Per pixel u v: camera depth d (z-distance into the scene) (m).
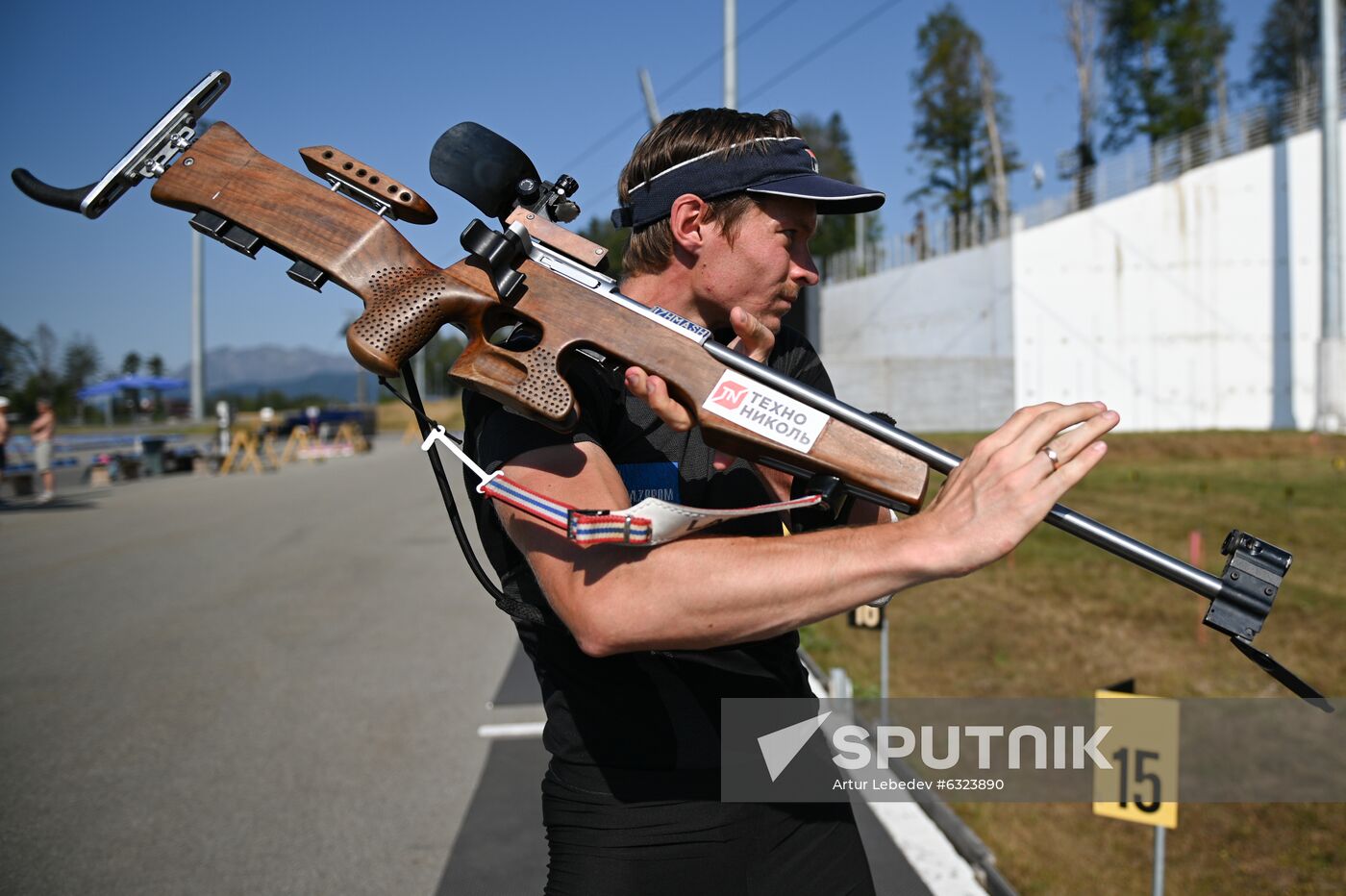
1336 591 8.03
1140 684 5.68
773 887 1.59
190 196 1.43
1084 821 3.93
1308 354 28.80
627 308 1.31
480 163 1.45
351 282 1.35
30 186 1.45
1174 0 45.44
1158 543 10.69
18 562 10.94
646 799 1.50
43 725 5.36
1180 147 30.75
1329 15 24.56
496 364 1.29
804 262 1.55
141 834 4.02
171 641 7.21
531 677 6.19
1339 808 3.94
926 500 1.19
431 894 3.55
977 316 32.75
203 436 40.75
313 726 5.33
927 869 3.49
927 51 51.47
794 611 1.12
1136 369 30.17
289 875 3.68
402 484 21.91
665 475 1.51
